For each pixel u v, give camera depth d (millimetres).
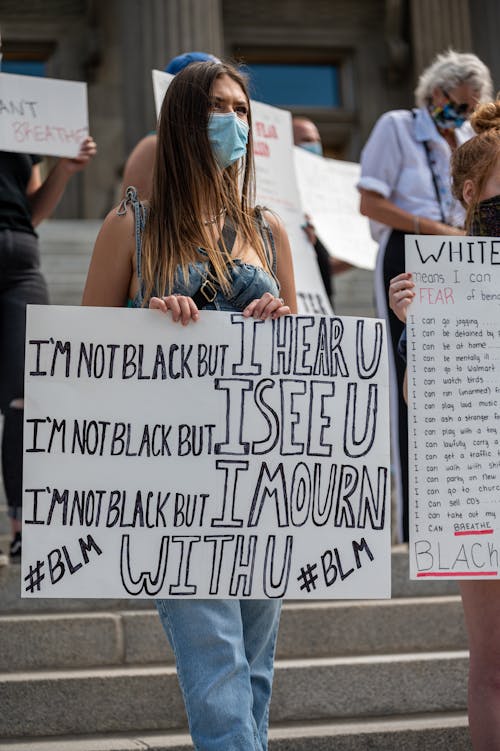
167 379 3561
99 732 4711
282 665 4926
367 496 3621
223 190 3729
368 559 3600
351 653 5336
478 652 3822
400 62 20812
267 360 3600
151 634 5172
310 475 3588
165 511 3523
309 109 21500
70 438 3523
